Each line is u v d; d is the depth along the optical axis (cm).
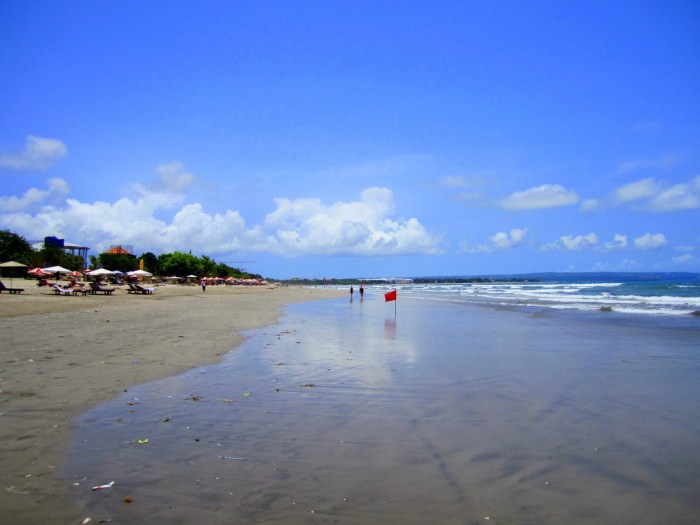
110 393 835
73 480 484
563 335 1861
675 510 444
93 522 402
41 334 1538
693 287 7519
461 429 677
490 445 612
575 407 800
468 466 543
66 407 740
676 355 1363
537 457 573
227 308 3322
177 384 923
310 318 2719
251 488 477
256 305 4019
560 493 477
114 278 7575
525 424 704
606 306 3691
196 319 2312
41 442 589
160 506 434
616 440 636
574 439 639
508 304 4231
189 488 473
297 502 449
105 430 640
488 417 738
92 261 10700
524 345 1566
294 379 995
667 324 2294
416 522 416
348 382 974
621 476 519
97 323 1936
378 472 522
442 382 984
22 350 1227
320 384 952
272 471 520
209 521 410
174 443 599
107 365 1071
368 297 6625
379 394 877
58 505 430
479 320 2586
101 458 543
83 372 988
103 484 476
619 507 448
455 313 3164
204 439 617
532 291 8156
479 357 1311
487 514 432
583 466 546
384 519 421
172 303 3647
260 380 980
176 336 1622
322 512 431
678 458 572
